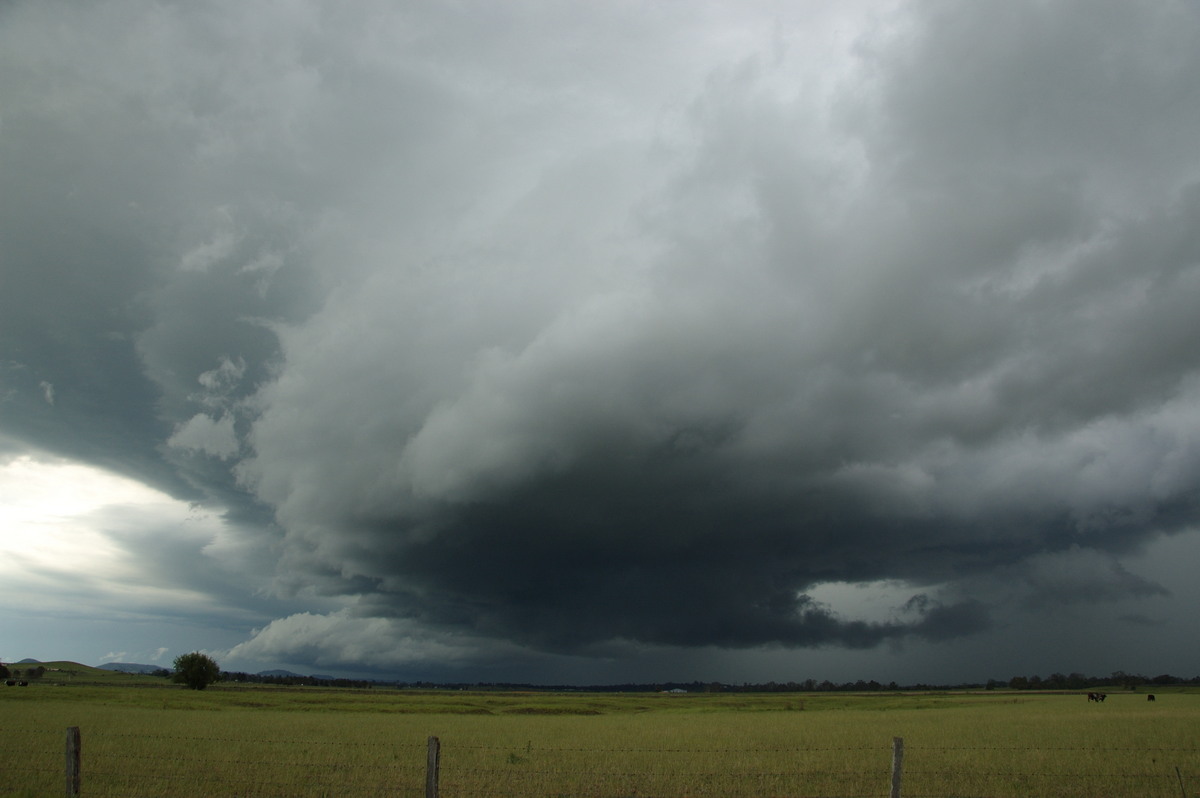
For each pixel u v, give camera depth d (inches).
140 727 1627.7
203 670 5369.1
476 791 804.0
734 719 2453.2
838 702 4601.4
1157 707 3179.1
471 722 2228.1
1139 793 821.2
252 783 835.4
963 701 4503.0
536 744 1375.5
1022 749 1178.0
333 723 2030.0
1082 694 6737.2
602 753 1194.6
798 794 809.5
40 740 1218.6
